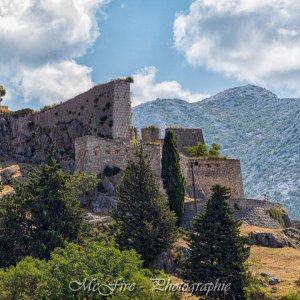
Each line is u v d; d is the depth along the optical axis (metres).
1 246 74.62
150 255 76.69
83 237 76.62
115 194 93.12
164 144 96.38
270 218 98.62
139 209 77.62
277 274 76.44
